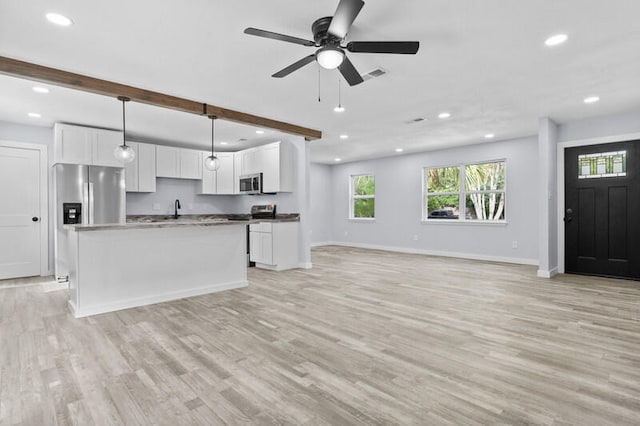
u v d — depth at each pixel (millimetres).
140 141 6055
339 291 4168
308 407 1760
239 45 2635
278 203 6336
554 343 2555
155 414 1700
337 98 3898
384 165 8203
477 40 2570
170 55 2793
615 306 3479
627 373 2096
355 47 2186
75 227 3123
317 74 3191
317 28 2270
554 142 5086
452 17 2262
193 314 3285
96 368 2180
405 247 7828
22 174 4918
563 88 3615
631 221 4621
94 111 4262
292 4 2104
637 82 3443
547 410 1723
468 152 6727
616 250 4754
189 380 2031
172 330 2855
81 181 4863
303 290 4230
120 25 2324
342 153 7676
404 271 5445
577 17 2266
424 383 1993
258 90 3617
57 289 4254
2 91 3549
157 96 3670
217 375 2090
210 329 2875
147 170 5809
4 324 2992
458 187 7012
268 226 5648
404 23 2336
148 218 6199
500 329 2850
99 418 1669
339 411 1725
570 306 3488
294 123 5035
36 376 2074
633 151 4574
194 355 2369
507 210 6258
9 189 4836
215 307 3518
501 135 5891
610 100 4031
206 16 2229
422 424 1618
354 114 4559
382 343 2574
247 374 2104
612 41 2594
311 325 2967
